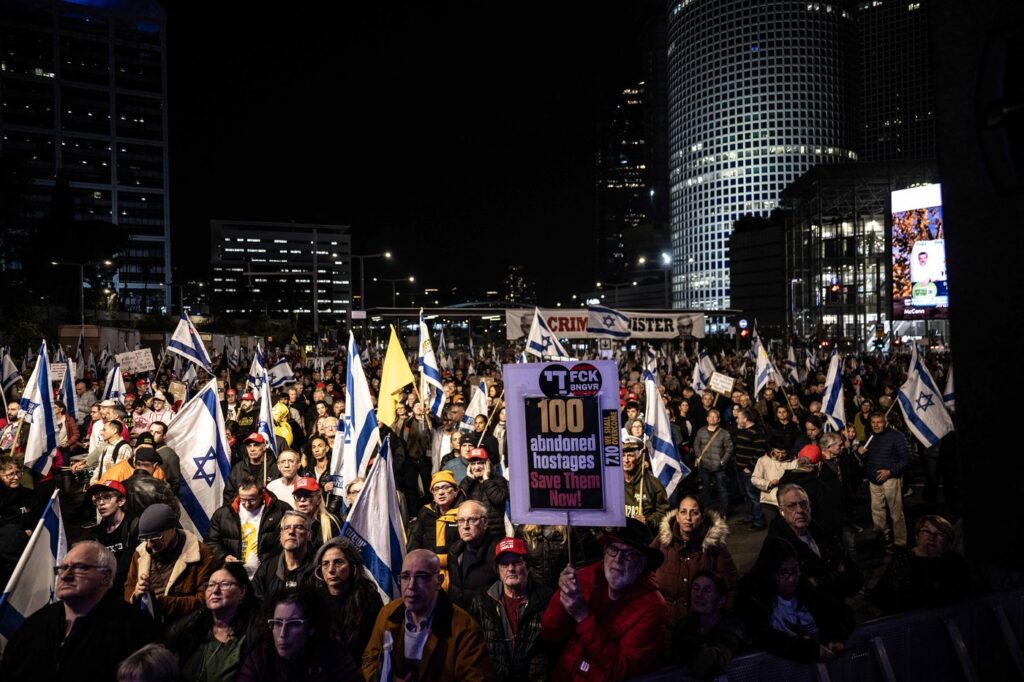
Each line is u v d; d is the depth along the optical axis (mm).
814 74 178250
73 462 11305
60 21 143500
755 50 179375
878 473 9617
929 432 11086
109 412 10539
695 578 4039
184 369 24469
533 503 4094
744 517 11891
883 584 5043
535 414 4094
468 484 7469
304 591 3744
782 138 178250
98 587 3965
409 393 13125
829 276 104875
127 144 148875
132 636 3975
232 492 8094
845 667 4184
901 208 60188
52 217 69125
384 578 5574
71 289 68500
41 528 4832
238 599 4320
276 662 3721
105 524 6617
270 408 9312
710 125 185000
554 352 14414
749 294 142750
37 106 141625
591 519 3959
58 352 22219
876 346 47938
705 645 3859
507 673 4316
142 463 7875
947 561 4816
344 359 31812
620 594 3941
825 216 105750
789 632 4090
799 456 7691
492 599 4562
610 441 3943
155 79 151875
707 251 186125
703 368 19219
